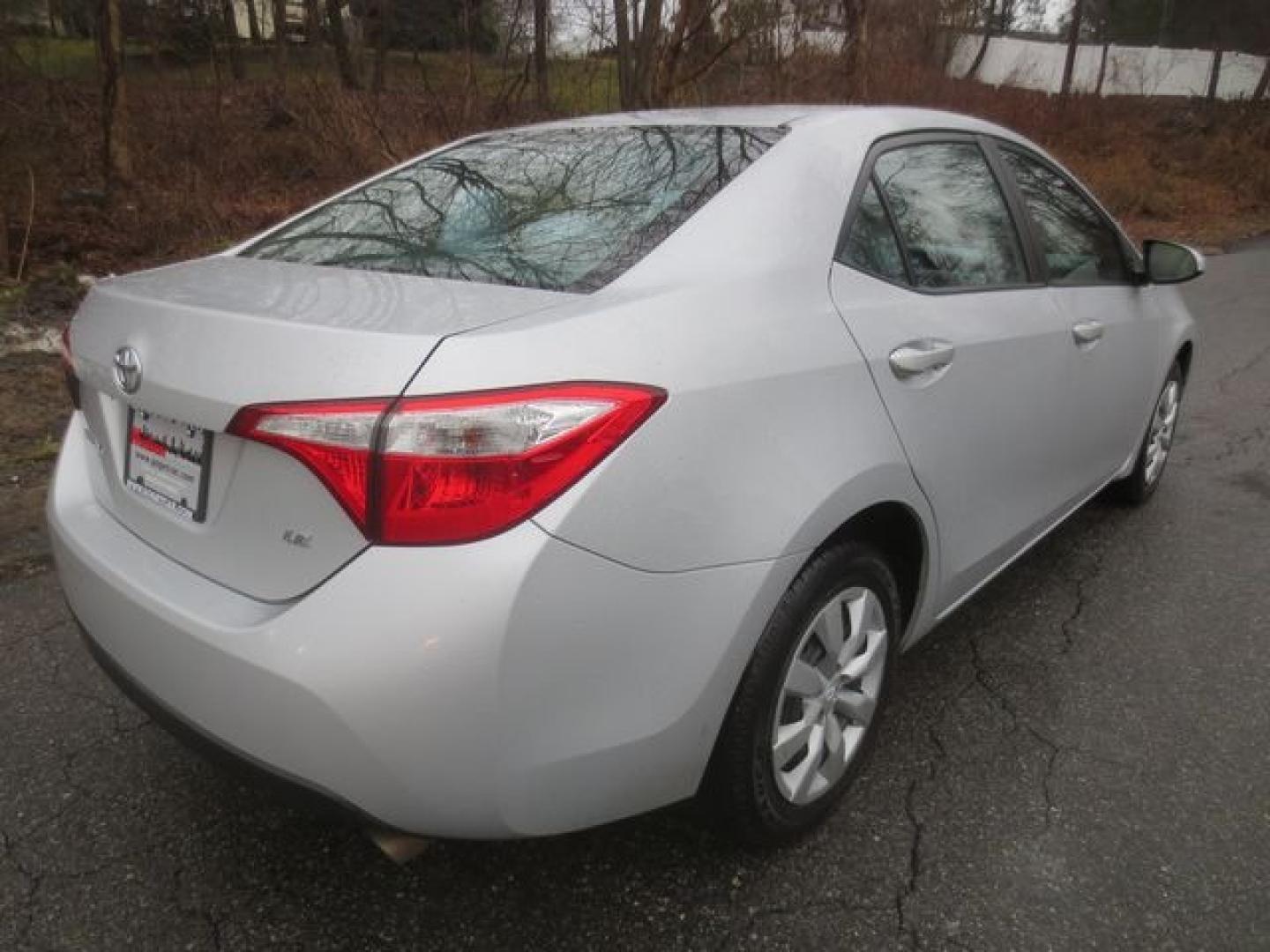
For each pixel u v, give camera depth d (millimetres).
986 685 2941
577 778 1751
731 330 1929
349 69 10992
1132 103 21375
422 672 1595
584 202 2303
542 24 9500
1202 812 2402
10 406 4938
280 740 1688
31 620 3215
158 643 1843
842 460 2053
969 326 2547
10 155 7355
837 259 2250
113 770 2529
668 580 1760
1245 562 3789
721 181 2225
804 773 2189
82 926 2053
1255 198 17094
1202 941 2020
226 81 11633
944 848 2273
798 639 2059
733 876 2186
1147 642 3201
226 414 1730
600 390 1692
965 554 2646
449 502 1596
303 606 1662
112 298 2117
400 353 1636
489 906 2107
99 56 8305
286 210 8898
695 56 8797
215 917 2080
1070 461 3266
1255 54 24172
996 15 23078
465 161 2744
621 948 2006
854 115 2566
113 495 2162
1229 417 5691
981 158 2967
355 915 2086
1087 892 2146
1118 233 3709
